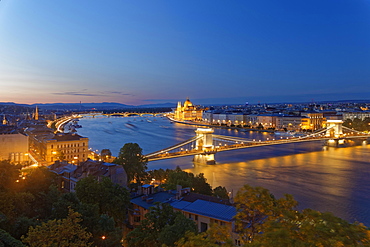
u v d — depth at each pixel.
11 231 51.88
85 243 46.81
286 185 130.75
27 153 171.50
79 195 72.06
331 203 107.06
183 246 33.47
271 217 37.34
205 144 195.88
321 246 27.69
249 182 136.00
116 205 70.12
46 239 42.56
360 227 29.03
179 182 86.31
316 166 174.12
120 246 55.84
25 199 58.47
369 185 130.75
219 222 58.09
